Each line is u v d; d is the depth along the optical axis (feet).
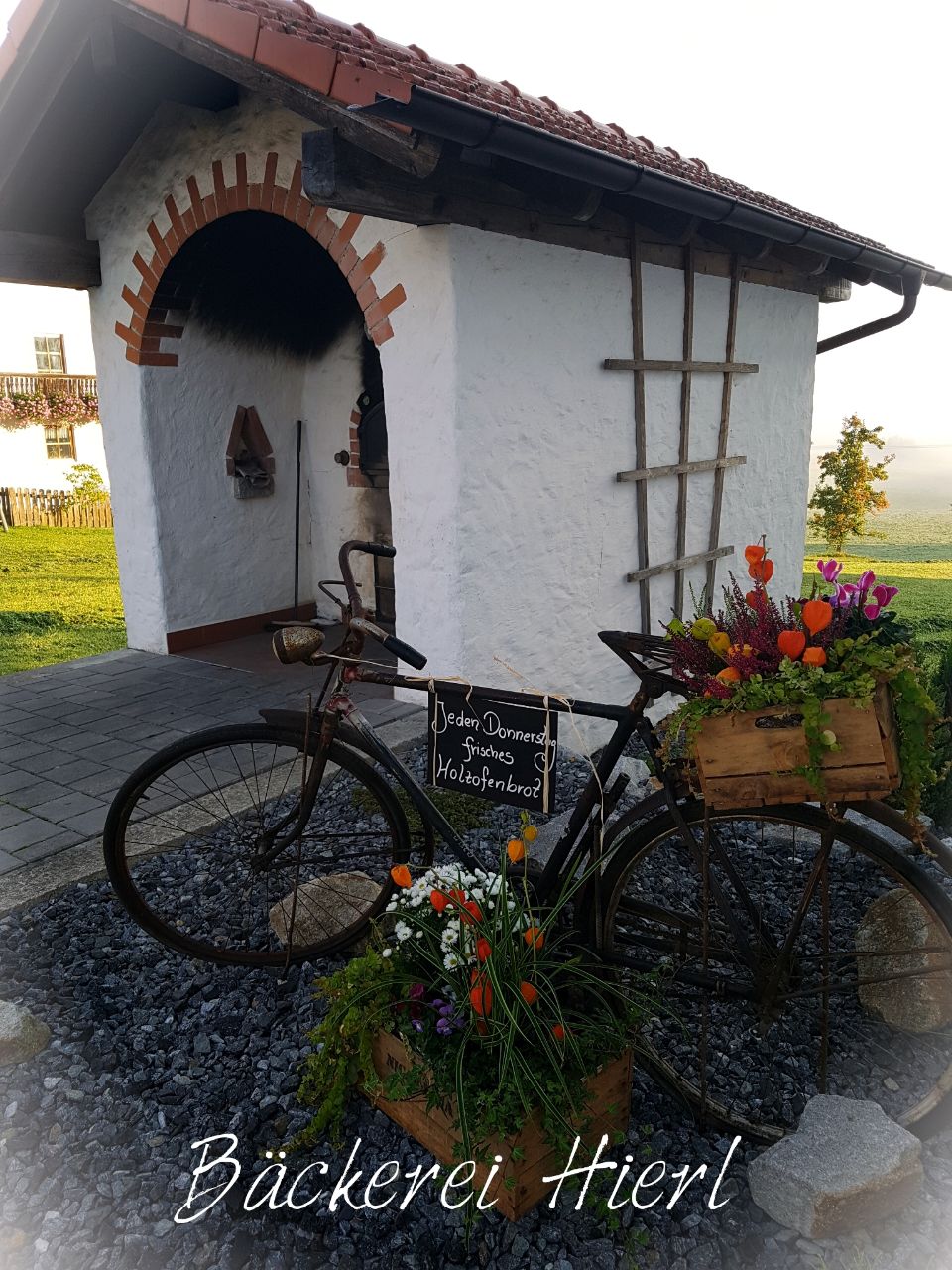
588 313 16.83
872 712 6.20
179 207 18.28
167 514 21.04
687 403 19.74
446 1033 6.77
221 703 17.72
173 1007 8.97
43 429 57.62
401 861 9.35
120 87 16.70
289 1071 8.09
